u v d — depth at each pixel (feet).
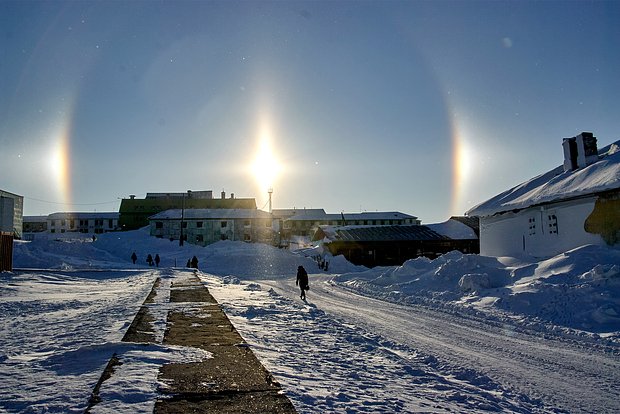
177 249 222.28
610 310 46.75
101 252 200.23
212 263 184.85
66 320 43.06
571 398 24.99
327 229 224.12
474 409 20.93
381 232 204.64
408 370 27.40
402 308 63.31
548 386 27.14
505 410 21.49
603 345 38.34
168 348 28.60
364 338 37.93
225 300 59.82
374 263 195.00
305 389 21.43
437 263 98.43
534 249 84.07
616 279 52.95
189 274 120.67
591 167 77.71
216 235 276.00
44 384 20.95
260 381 22.25
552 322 47.65
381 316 55.31
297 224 362.74
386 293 81.05
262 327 39.73
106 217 396.37
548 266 64.95
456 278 76.38
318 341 34.96
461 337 41.91
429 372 27.37
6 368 23.89
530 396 25.07
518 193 94.32
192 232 275.39
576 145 89.20
